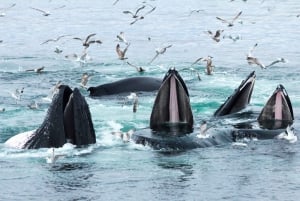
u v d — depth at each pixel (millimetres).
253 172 65125
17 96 94188
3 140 76312
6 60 131250
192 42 154875
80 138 72438
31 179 62969
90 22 191250
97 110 90875
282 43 150875
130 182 62156
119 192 59594
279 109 82312
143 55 137375
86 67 123125
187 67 122188
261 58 131875
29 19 199000
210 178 63219
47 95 99688
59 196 58625
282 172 65125
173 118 79000
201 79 110250
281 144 75000
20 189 60469
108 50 144000
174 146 72750
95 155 70125
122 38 114438
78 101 72688
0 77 113562
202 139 74625
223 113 85938
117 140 74938
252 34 165750
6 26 183750
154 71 119000
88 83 108875
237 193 59344
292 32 167750
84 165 67062
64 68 122062
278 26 178750
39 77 113375
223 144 74938
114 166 66812
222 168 66312
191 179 62969
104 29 177125
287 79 109938
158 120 78812
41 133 72562
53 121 72312
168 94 78625
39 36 165500
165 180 62688
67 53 140875
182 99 78688
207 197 58344
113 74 116562
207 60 113438
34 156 69750
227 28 176500
